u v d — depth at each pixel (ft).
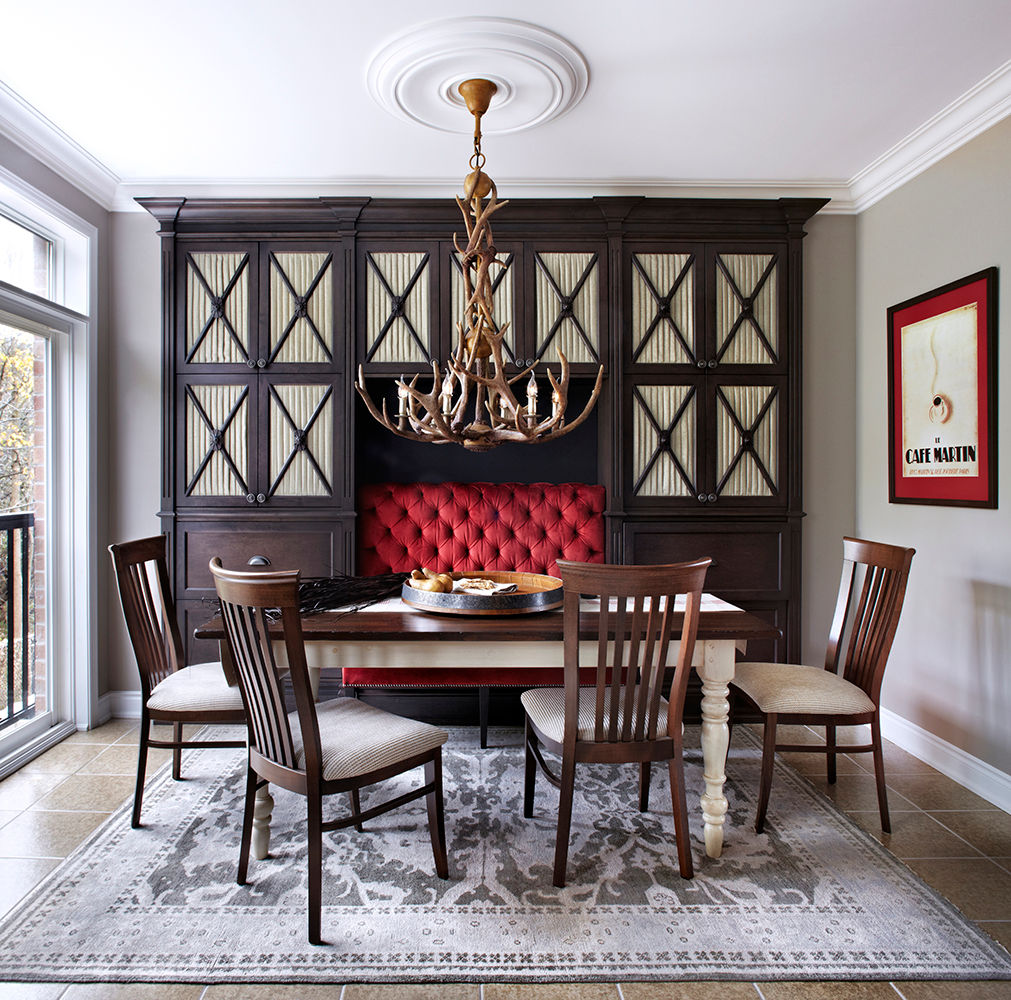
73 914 5.79
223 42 7.04
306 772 5.43
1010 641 7.84
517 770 8.83
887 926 5.70
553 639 6.26
